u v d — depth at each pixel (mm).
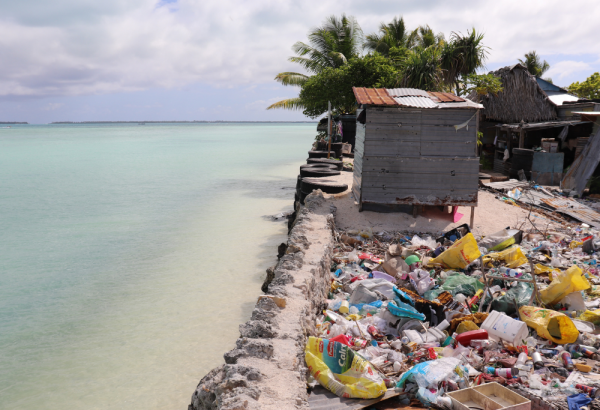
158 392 6117
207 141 77375
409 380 4750
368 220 11742
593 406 4242
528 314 5973
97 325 8055
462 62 20094
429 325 6289
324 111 33875
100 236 14180
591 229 11875
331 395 4535
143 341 7488
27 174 30188
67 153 49188
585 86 39000
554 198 15148
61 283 10102
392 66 29062
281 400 3795
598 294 7211
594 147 16609
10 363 6793
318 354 4922
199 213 17656
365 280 7500
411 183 11484
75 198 21047
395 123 11273
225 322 8164
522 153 18938
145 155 46500
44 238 13961
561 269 8508
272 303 5680
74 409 5727
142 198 21062
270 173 30844
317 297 6754
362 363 4766
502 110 22875
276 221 16234
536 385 4645
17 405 5781
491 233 11203
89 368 6691
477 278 7711
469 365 5113
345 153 27625
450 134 11242
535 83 21844
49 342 7441
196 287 9852
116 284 10039
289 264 7070
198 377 6480
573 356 5348
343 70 30062
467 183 11359
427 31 32844
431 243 10117
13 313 8547
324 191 14422
